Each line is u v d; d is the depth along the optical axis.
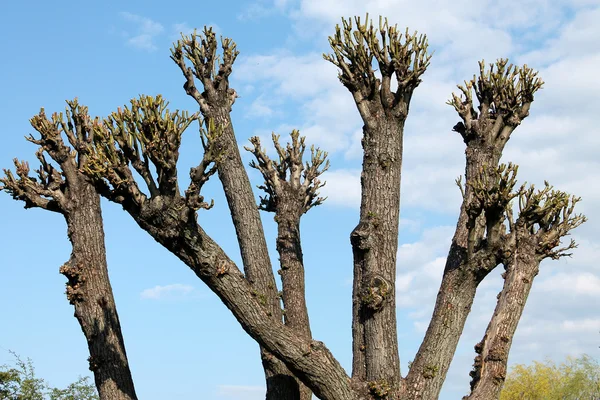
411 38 13.31
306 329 15.25
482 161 13.81
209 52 15.48
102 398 11.88
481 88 14.28
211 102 15.35
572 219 13.76
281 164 16.52
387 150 13.38
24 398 22.00
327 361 12.16
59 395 22.86
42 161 12.43
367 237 12.95
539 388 37.16
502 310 13.30
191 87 15.45
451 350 12.77
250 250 14.87
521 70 14.07
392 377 12.50
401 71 13.27
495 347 13.11
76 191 12.35
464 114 14.24
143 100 10.79
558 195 12.97
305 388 14.75
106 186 11.30
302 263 15.93
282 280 15.62
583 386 36.06
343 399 12.22
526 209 12.75
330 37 13.53
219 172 15.23
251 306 11.73
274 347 11.96
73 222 12.27
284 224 15.98
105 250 12.48
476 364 13.27
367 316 12.80
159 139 10.74
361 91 13.60
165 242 11.27
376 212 13.17
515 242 12.77
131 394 11.97
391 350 12.63
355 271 13.20
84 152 12.33
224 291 11.61
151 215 11.09
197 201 10.99
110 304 12.24
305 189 16.47
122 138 10.93
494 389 12.88
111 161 10.98
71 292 12.10
